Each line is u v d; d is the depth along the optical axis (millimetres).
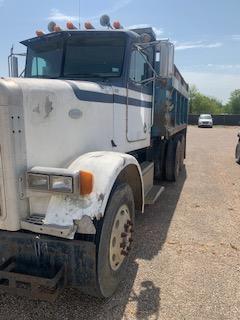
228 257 4148
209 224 5336
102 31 4430
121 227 3303
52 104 2949
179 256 4156
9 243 2818
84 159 3131
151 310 3086
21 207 2686
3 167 2562
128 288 3428
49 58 4703
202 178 8875
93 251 2738
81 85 3492
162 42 4363
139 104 5117
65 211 2688
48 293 2648
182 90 9023
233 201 6691
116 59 4414
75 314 3012
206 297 3301
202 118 39156
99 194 2777
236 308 3139
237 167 10742
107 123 4016
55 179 2648
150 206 6277
